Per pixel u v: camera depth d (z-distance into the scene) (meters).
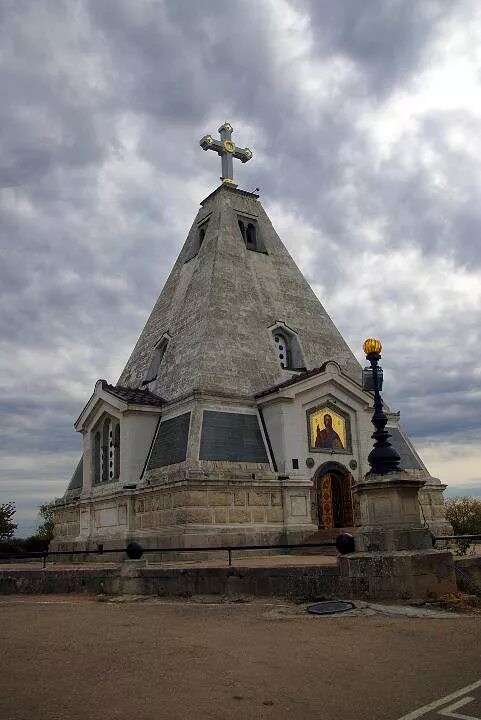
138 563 22.72
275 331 41.81
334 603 17.53
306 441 35.91
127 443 36.75
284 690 10.32
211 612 17.86
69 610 19.47
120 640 14.37
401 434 41.19
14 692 10.40
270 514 33.47
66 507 43.25
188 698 9.94
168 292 47.88
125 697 10.03
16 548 53.47
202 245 45.84
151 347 44.56
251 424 35.94
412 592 17.47
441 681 10.62
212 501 31.92
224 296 40.53
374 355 20.70
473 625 14.65
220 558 30.86
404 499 18.92
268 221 48.59
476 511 56.66
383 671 11.30
